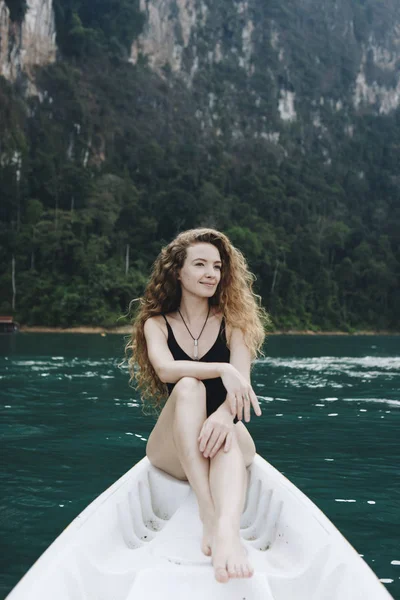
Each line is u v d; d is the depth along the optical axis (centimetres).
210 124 7600
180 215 5716
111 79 6838
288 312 5459
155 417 600
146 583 155
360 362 1566
